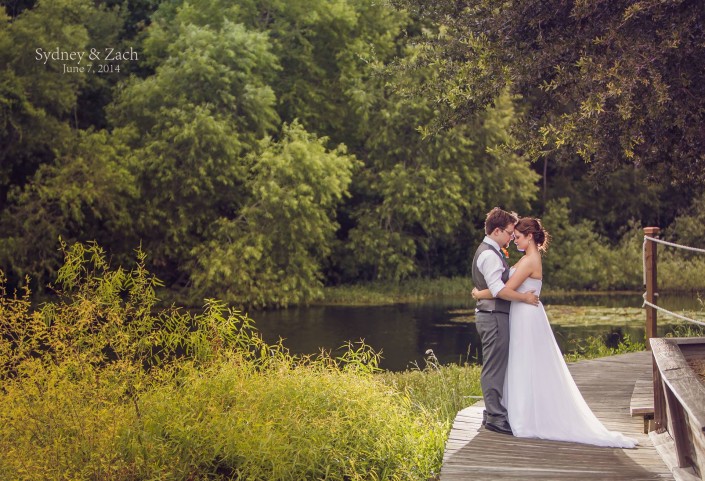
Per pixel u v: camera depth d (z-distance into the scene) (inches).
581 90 418.0
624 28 398.0
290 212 1138.7
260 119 1166.3
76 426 249.8
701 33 386.3
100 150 1088.2
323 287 1264.8
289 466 256.2
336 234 1417.3
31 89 1073.5
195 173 1128.8
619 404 328.8
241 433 262.2
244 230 1151.0
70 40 1093.1
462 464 244.5
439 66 515.8
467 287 1327.5
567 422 267.9
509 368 275.0
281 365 302.4
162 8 1312.7
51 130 1082.7
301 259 1146.0
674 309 1005.8
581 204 1505.9
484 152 1348.4
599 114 396.8
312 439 265.3
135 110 1157.7
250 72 1174.3
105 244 1148.5
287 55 1301.7
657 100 377.7
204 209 1162.0
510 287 268.5
